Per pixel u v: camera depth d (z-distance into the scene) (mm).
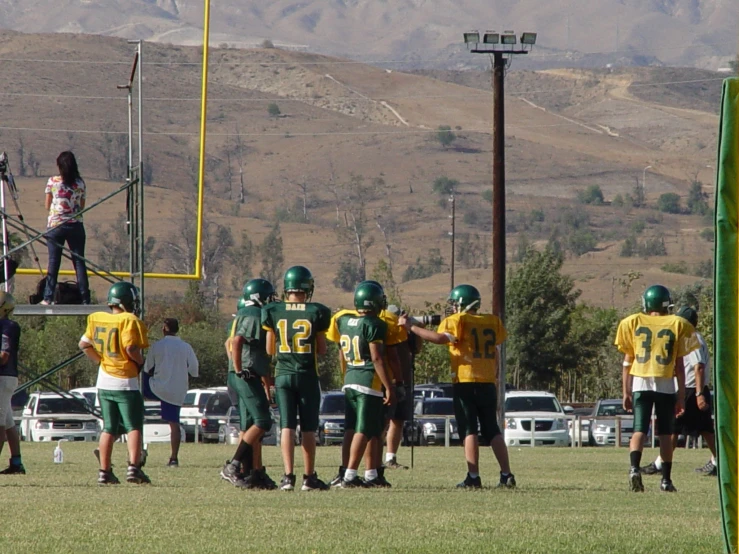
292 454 27078
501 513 22078
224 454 46219
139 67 38531
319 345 27438
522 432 77562
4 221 38281
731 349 16641
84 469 34688
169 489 26953
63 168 37625
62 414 77500
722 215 16562
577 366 134750
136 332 28656
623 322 28547
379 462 28656
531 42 74438
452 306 28984
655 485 30531
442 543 17984
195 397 85312
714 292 16656
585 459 45031
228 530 19250
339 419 73875
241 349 27453
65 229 37469
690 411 35062
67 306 37469
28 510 21875
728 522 16812
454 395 28516
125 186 39156
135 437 28828
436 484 29766
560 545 17859
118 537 18422
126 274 43188
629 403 28656
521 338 132500
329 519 20672
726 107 16516
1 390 30031
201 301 162000
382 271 147625
